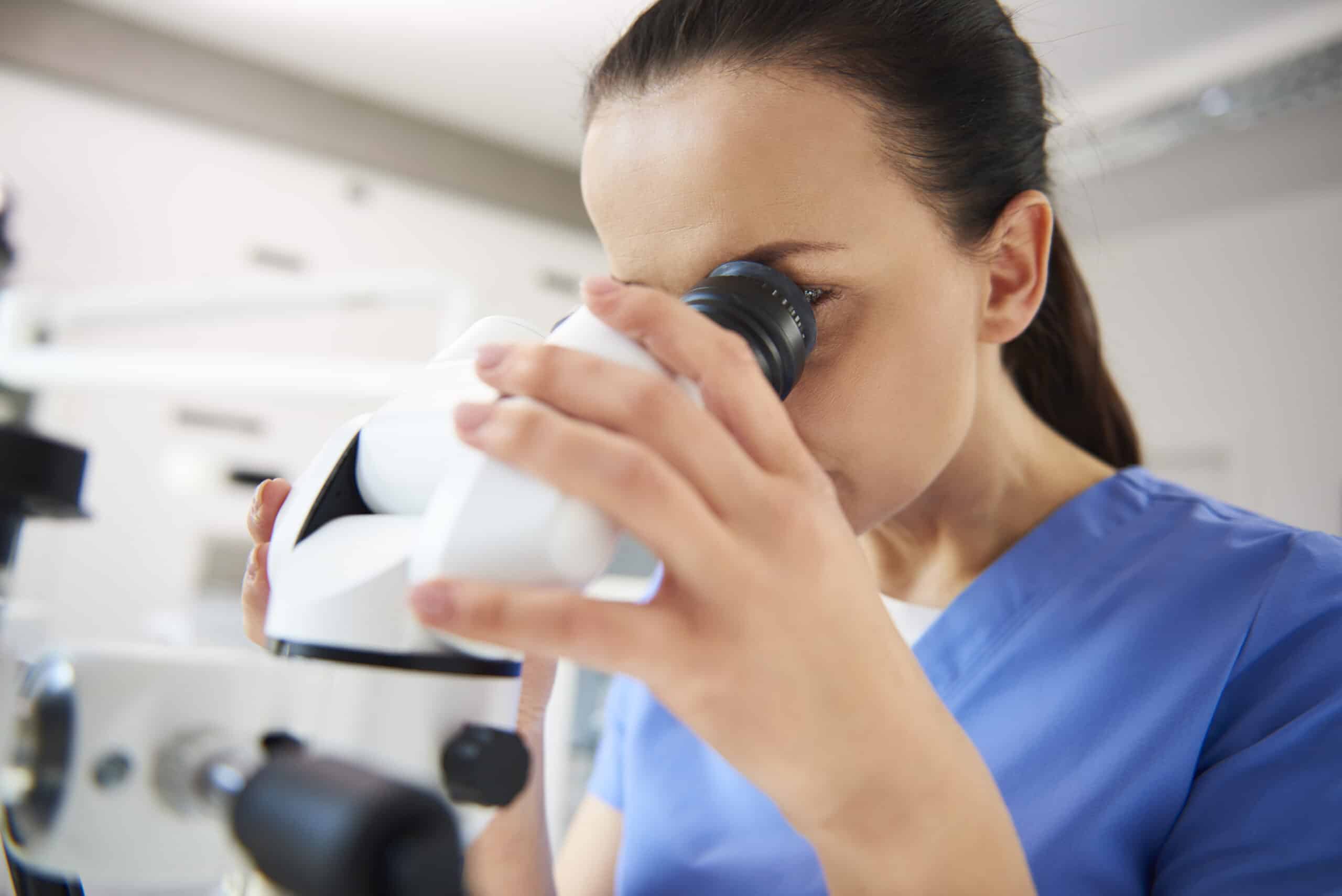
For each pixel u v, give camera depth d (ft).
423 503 1.06
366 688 0.87
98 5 9.40
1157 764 1.68
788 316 1.32
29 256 9.01
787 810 0.98
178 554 8.47
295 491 1.15
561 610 0.82
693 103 1.50
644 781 2.19
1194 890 1.49
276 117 10.29
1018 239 1.85
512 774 0.85
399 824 0.65
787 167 1.48
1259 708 1.64
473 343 1.30
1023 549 2.06
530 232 11.98
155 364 3.28
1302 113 9.98
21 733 0.82
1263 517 2.05
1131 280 14.03
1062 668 1.87
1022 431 2.19
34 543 8.00
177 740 0.81
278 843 0.66
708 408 0.93
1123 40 9.40
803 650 0.87
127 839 0.79
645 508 0.82
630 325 0.95
